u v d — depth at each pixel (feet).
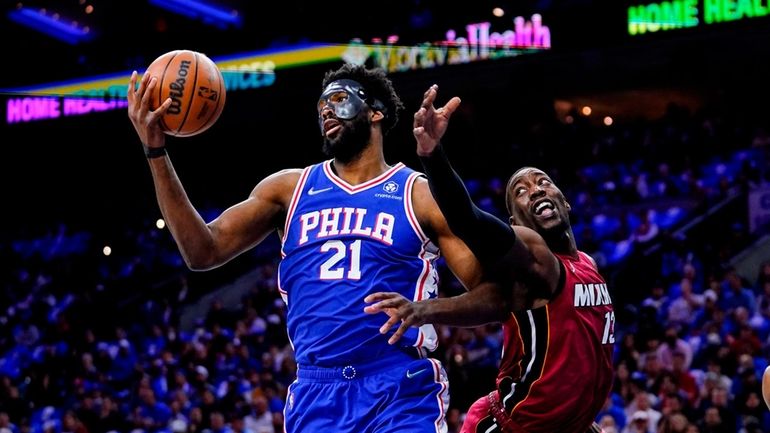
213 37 61.26
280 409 35.50
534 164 61.62
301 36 59.11
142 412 38.04
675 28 50.08
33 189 71.51
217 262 10.65
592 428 12.50
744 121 60.13
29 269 61.72
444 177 9.27
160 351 46.85
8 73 66.08
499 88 58.80
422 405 9.96
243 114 63.10
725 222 48.62
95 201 70.74
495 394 12.20
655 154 57.88
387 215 10.35
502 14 54.34
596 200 55.26
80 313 53.16
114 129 64.75
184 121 10.19
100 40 64.13
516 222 12.33
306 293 10.30
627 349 33.88
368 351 10.00
